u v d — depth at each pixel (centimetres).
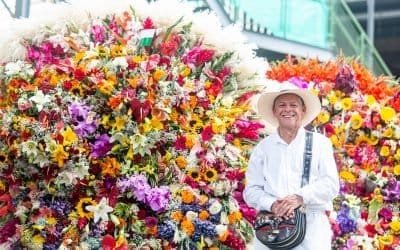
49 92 494
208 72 537
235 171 505
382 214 573
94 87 495
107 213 478
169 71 508
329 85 610
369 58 1194
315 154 427
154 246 484
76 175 479
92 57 504
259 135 544
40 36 550
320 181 420
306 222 420
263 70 571
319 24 1124
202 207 495
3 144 493
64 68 499
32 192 489
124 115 490
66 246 474
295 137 432
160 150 497
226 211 499
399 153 585
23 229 486
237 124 530
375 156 587
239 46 564
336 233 545
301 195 413
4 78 511
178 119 504
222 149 508
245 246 502
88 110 490
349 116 595
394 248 561
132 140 484
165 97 497
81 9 555
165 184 494
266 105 466
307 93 442
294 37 1115
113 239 471
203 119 517
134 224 483
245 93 554
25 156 482
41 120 483
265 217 420
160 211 488
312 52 1121
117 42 527
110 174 486
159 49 541
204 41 557
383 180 576
